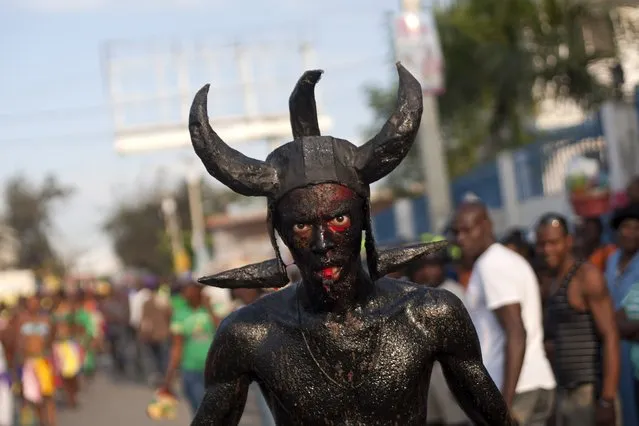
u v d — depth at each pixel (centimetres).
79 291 2775
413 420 387
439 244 397
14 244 7850
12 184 7950
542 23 2552
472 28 2658
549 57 2506
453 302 395
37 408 1658
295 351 384
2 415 1519
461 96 2775
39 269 6316
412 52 1852
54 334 1709
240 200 7219
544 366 696
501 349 684
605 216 1340
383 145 368
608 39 2192
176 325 1179
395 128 368
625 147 1616
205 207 7594
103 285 4047
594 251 1031
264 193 372
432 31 1856
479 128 3212
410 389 383
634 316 772
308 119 412
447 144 3691
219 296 1556
